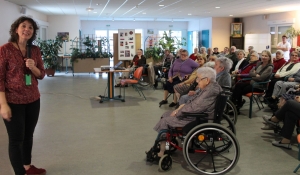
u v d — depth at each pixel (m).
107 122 4.71
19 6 10.11
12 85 2.37
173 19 17.58
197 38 17.42
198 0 9.10
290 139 3.51
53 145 3.65
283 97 3.99
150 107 5.82
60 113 5.32
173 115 3.16
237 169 2.96
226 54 8.88
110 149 3.51
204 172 2.82
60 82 9.59
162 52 10.73
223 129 2.77
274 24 12.75
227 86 4.21
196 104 2.91
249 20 14.61
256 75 5.09
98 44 12.27
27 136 2.65
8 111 2.27
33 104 2.53
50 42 11.73
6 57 2.32
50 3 9.77
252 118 4.90
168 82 5.86
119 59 11.14
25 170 2.55
